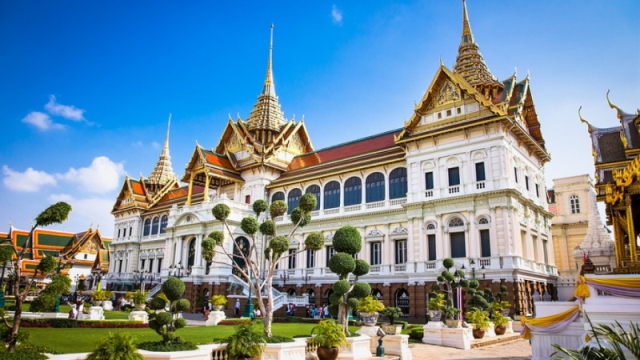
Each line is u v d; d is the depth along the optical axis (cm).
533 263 4556
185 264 6450
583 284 1800
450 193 4644
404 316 4712
